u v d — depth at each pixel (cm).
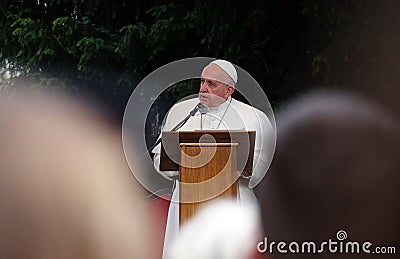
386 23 1909
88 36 2314
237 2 2042
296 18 2045
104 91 2362
